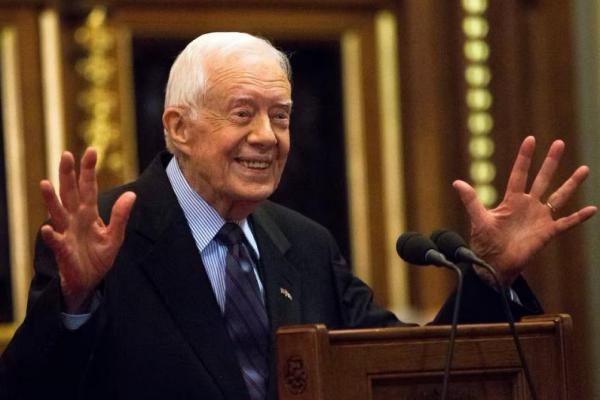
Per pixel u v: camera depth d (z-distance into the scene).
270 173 8.60
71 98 15.77
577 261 17.08
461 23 16.86
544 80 17.19
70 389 7.71
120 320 8.27
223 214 8.78
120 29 15.98
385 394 7.17
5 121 15.46
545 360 7.64
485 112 16.89
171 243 8.56
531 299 8.65
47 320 7.52
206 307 8.43
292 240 9.27
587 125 17.19
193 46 8.73
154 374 8.19
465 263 7.94
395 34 16.94
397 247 7.91
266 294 8.77
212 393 8.19
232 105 8.48
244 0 16.44
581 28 17.23
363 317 9.26
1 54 15.51
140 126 15.95
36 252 8.18
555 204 8.61
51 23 15.60
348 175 16.73
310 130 16.69
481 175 16.78
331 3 16.70
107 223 8.59
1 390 7.70
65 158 7.44
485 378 7.51
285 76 8.68
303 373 6.81
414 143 16.75
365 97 16.84
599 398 17.00
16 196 15.41
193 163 8.68
